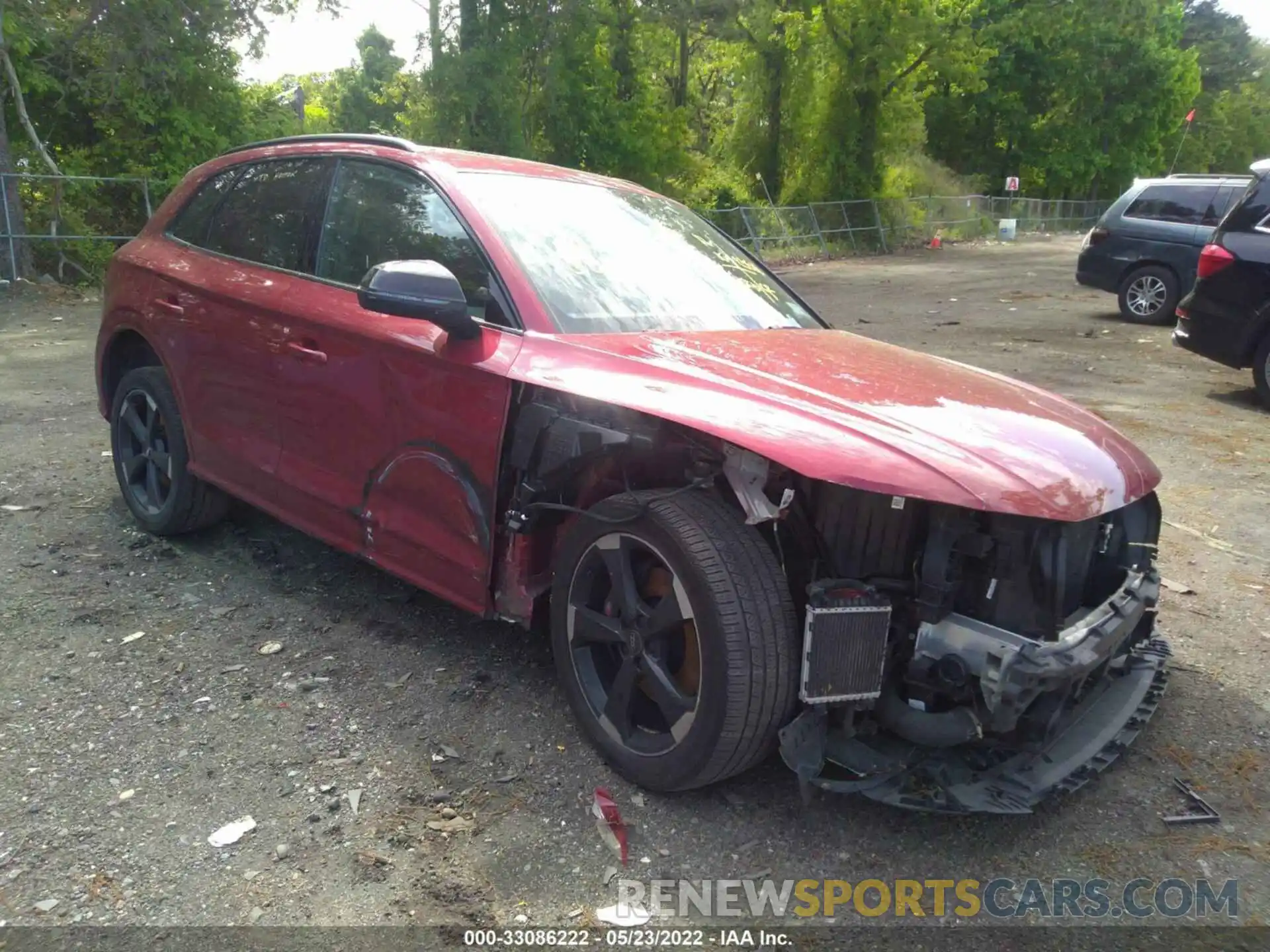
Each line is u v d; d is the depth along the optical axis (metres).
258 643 3.65
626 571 2.78
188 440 4.27
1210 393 8.58
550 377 2.87
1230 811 2.87
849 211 29.83
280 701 3.25
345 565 4.38
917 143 32.59
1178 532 5.20
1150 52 44.19
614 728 2.88
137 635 3.66
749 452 2.60
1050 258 27.33
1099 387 8.76
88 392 7.73
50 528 4.70
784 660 2.55
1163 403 8.19
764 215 26.95
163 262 4.44
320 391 3.55
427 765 2.93
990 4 42.44
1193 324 8.34
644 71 26.28
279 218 4.05
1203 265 8.25
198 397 4.16
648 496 2.75
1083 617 2.65
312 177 3.99
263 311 3.80
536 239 3.40
